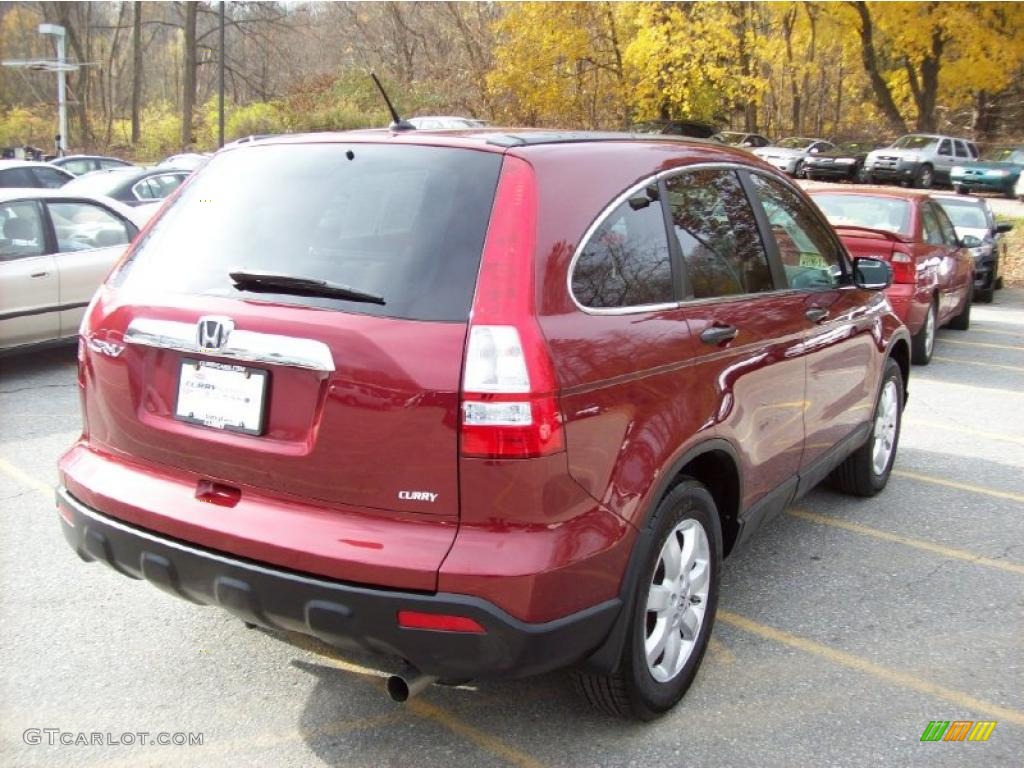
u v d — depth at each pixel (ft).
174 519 9.46
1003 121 152.87
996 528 17.22
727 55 114.93
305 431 9.02
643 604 9.91
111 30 201.16
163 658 11.91
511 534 8.54
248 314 9.29
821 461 14.90
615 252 9.93
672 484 10.43
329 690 11.32
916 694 11.55
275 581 8.84
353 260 9.29
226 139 134.51
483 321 8.55
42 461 19.35
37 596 13.46
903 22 119.14
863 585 14.65
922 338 31.60
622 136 11.18
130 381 10.08
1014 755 10.36
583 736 10.50
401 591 8.47
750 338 11.83
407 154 9.92
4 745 10.07
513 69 118.52
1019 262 62.54
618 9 115.65
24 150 101.65
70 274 27.43
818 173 116.47
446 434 8.46
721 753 10.25
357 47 168.66
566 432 8.73
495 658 8.54
